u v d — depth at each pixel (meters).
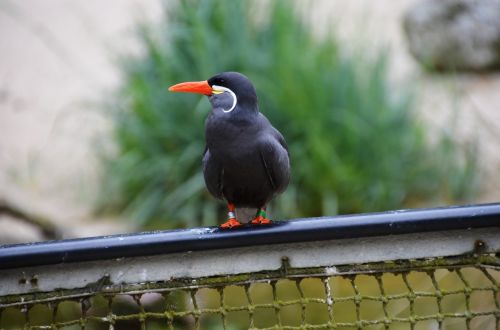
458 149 13.24
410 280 9.88
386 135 11.93
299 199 11.71
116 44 17.75
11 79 17.22
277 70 11.89
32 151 14.54
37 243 3.77
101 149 13.16
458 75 16.67
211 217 11.53
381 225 3.84
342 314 9.40
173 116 12.04
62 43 18.64
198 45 11.94
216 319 9.20
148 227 11.82
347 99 12.02
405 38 17.05
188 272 3.92
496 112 14.91
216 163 5.63
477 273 9.73
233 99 5.48
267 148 5.51
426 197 12.25
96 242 3.76
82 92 16.52
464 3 16.36
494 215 3.85
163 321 8.32
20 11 20.34
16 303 3.85
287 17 12.51
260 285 9.83
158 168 11.96
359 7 18.47
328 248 3.95
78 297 3.87
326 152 11.34
